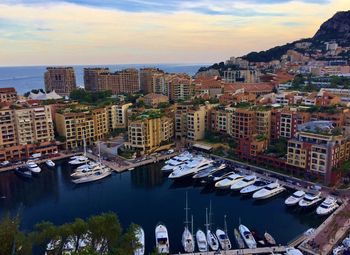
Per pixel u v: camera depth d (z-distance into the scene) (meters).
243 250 94.06
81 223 80.25
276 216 117.81
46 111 196.75
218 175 153.88
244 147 170.38
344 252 87.88
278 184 136.38
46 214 123.38
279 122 188.00
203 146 194.75
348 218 107.88
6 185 153.00
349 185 136.12
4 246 69.12
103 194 141.38
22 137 189.50
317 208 117.69
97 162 174.88
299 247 93.56
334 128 156.75
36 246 91.75
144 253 95.81
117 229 81.62
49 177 162.25
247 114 190.38
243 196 135.50
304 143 144.12
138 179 158.50
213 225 111.50
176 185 150.50
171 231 108.19
